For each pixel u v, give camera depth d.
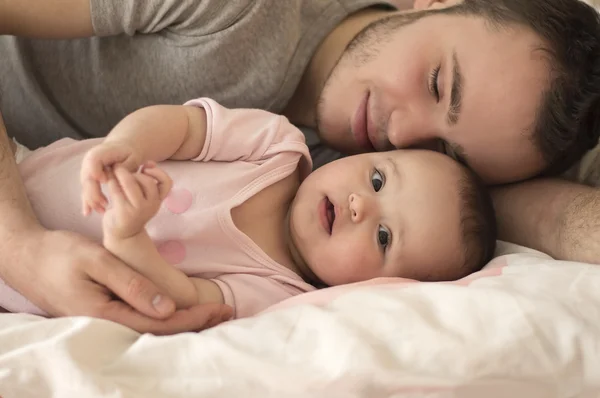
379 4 1.18
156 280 0.71
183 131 0.85
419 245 0.90
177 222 0.82
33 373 0.59
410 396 0.59
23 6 0.89
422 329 0.62
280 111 1.12
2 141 0.82
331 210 0.93
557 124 0.96
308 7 1.10
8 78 1.06
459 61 0.95
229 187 0.87
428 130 1.00
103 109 1.07
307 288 0.89
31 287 0.71
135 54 1.03
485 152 0.99
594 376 0.63
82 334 0.61
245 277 0.85
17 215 0.75
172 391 0.59
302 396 0.58
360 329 0.63
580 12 0.99
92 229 0.81
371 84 1.03
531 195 1.04
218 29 0.97
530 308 0.65
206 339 0.62
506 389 0.61
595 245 0.88
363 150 1.11
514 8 0.95
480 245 0.95
